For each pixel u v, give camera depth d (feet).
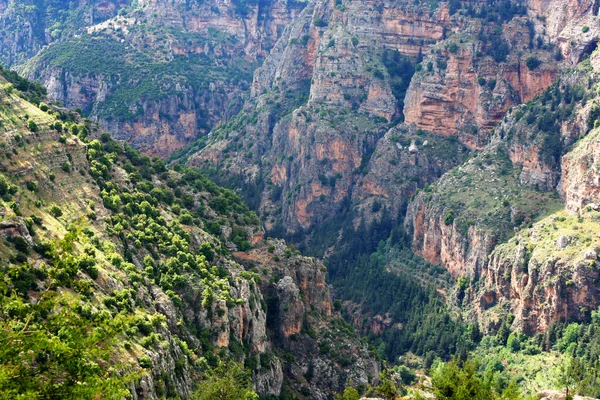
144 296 573.74
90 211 616.39
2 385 312.09
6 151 570.46
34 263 482.28
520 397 475.72
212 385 516.32
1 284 353.92
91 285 508.12
